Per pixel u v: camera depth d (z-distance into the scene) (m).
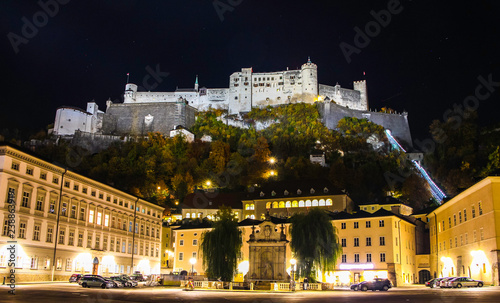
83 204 72.94
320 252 59.72
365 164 166.38
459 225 67.81
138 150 189.75
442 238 78.75
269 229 56.97
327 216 62.47
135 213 89.44
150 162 169.12
